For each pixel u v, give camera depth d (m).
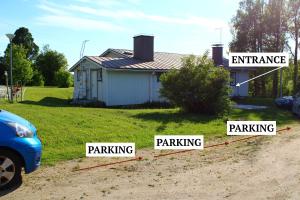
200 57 18.47
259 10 39.62
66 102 26.41
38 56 76.38
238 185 6.87
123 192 6.46
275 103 24.56
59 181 7.12
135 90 25.31
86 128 12.34
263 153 9.77
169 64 27.47
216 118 17.03
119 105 24.52
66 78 59.06
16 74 49.44
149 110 19.08
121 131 12.38
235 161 8.85
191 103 18.06
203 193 6.40
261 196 6.23
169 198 6.14
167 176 7.51
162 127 13.62
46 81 74.19
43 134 11.02
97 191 6.51
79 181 7.14
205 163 8.67
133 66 24.94
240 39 40.28
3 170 6.50
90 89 25.97
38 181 7.11
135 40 27.45
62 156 9.09
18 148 6.51
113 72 24.36
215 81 17.83
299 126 15.76
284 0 37.81
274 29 38.41
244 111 21.06
